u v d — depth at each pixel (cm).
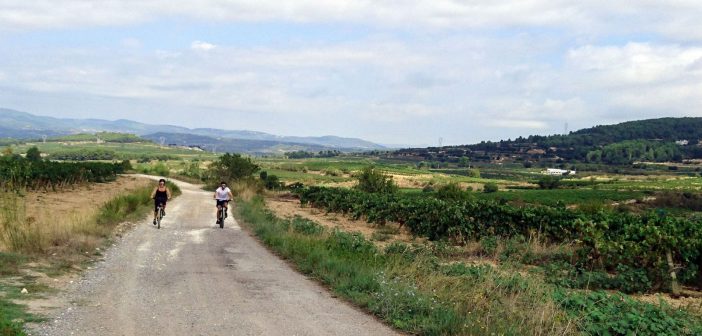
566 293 941
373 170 4319
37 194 3241
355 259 1217
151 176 8250
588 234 1472
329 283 1063
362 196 3025
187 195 4406
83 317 745
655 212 1705
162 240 1658
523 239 1744
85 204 2841
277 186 6000
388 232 2352
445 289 942
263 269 1225
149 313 788
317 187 3838
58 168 4191
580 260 1458
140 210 2477
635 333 743
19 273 993
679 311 931
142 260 1270
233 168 5478
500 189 11250
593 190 9906
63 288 919
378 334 738
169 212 2744
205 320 762
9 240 1188
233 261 1325
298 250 1385
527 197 8350
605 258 1430
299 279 1118
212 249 1522
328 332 733
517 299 858
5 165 3164
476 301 855
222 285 1019
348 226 2578
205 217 2583
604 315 793
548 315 750
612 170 19600
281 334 711
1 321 636
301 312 836
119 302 846
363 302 895
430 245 1853
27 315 728
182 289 966
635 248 1351
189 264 1254
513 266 1403
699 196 7550
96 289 931
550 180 11631
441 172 18762
